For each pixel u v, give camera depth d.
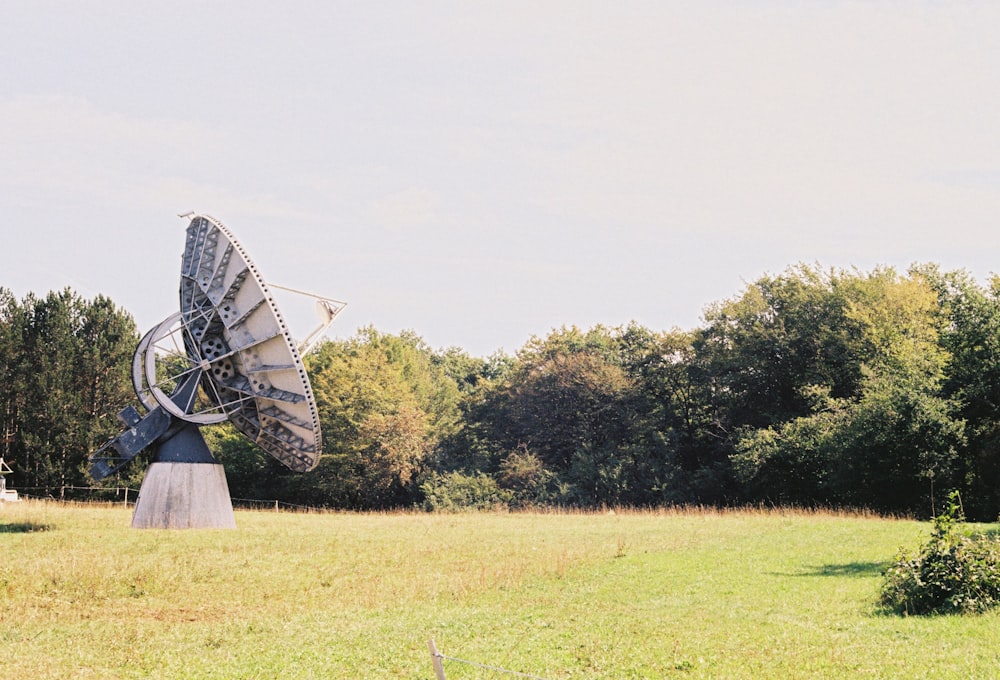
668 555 32.47
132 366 38.31
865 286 77.56
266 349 37.88
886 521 44.16
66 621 22.88
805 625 20.58
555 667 17.31
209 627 22.09
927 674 16.33
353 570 30.00
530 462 86.12
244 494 87.69
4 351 79.38
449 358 154.62
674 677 16.64
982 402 58.09
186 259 38.59
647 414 89.88
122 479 78.44
